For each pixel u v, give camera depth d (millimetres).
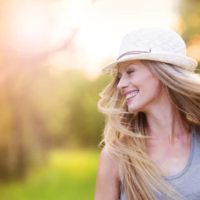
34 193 16812
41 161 21125
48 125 23797
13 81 17297
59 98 26656
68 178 20562
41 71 17875
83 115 32875
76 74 29125
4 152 18391
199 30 12594
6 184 18188
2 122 18000
